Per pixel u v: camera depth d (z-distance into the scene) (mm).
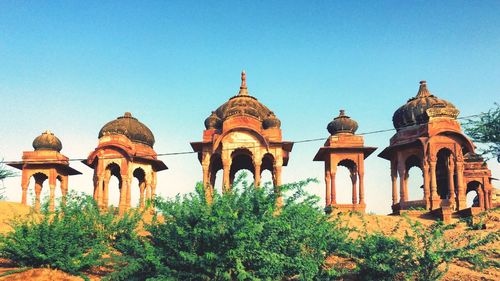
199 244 10062
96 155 23031
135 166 24031
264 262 10141
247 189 10781
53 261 11578
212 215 10062
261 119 23688
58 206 12719
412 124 24688
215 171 24469
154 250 10289
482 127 25031
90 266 11922
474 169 29766
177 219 10281
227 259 9914
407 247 11211
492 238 11289
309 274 10633
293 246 10977
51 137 25656
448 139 22938
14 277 10914
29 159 24859
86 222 12562
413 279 11320
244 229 9719
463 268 12703
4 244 11844
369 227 18297
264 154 22031
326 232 11859
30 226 12164
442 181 28016
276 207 10969
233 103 24438
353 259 12141
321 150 23344
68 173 26281
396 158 24312
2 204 20562
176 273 9922
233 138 21891
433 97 25406
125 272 10008
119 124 24484
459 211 21078
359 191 22391
